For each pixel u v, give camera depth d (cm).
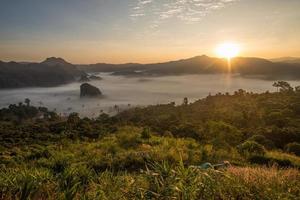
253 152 1800
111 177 472
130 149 1970
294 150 2870
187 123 5303
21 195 400
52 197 414
